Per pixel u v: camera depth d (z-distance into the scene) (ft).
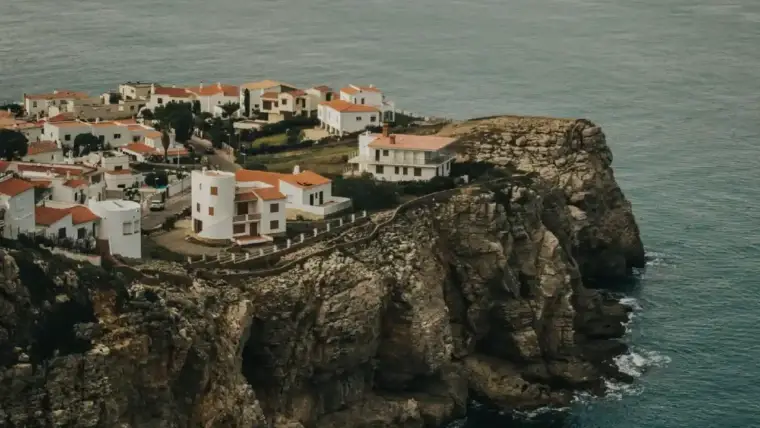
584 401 592.19
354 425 552.00
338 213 628.69
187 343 473.26
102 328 455.22
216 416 484.33
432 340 575.79
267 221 589.32
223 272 533.55
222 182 577.43
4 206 498.28
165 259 547.90
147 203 645.10
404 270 579.89
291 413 534.78
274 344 530.27
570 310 636.07
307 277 547.90
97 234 539.70
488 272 619.26
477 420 575.38
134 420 458.91
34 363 432.25
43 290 449.48
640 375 614.75
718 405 587.27
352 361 554.46
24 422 427.33
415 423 561.43
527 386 595.88
